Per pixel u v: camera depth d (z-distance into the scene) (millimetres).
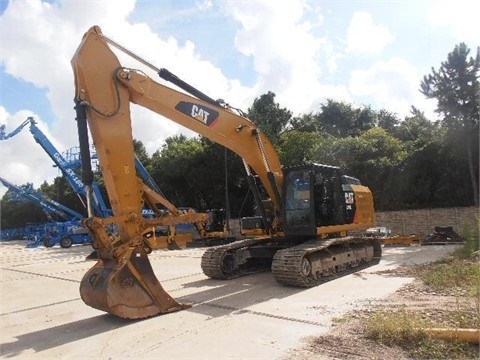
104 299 6652
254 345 5352
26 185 31547
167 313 7227
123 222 7172
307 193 10367
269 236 11375
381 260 12758
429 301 7078
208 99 9445
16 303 9062
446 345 4883
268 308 7266
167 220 7680
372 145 24141
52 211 31953
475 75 21219
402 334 5254
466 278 8484
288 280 9016
